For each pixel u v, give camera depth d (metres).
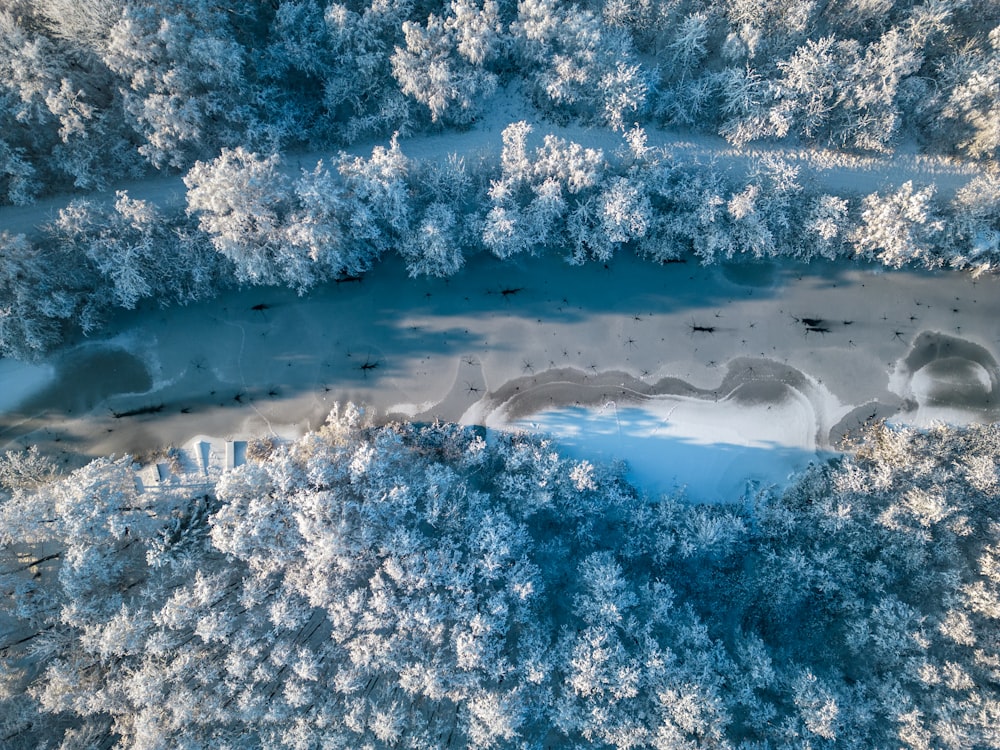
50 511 35.16
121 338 41.91
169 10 34.81
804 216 41.56
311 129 41.62
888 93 39.31
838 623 37.47
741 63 40.91
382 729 32.25
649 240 42.28
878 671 35.84
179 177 40.94
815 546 37.69
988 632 34.41
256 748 33.31
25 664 35.00
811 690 33.62
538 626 35.97
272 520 34.22
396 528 35.25
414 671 33.31
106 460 39.16
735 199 39.19
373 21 38.09
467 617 34.50
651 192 41.38
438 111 39.88
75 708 32.28
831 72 39.00
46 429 41.22
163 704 32.59
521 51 40.75
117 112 37.53
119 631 31.94
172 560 34.81
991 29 40.28
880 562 36.66
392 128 42.03
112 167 39.28
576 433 42.12
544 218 40.03
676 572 38.78
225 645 34.19
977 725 32.56
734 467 42.03
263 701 33.06
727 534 37.50
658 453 42.06
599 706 33.81
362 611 34.09
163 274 39.84
